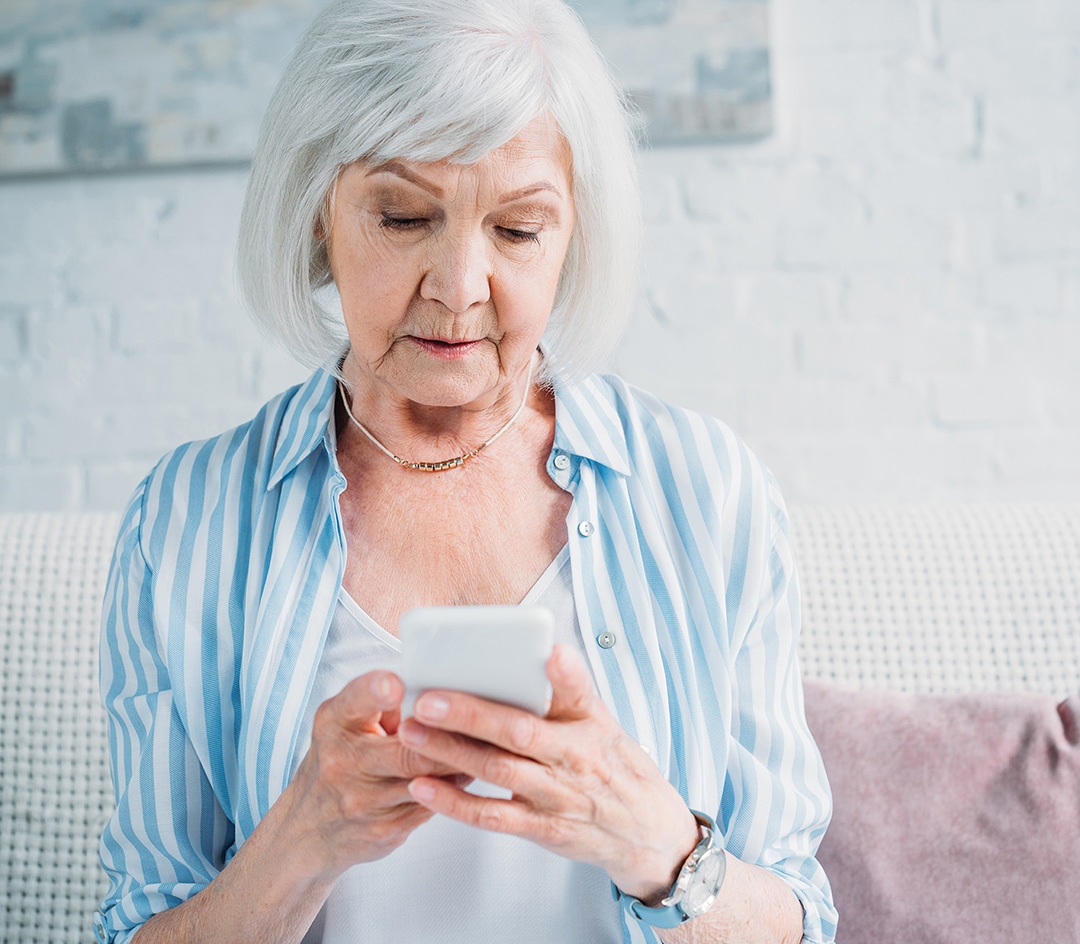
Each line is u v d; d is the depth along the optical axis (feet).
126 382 6.09
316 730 2.37
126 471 6.07
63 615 4.27
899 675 4.21
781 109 5.87
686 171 5.90
